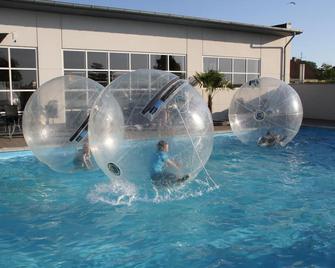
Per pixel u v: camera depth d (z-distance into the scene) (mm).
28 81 14445
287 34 21109
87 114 7730
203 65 18797
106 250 4895
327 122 18734
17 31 14008
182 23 17531
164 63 17547
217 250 4883
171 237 5250
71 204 6527
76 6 14031
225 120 19062
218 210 6219
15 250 4910
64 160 7871
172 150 5883
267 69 21219
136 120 5723
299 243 5059
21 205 6551
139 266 4504
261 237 5246
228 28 19031
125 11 15055
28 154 10625
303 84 21312
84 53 15438
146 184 6184
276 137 11023
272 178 8234
